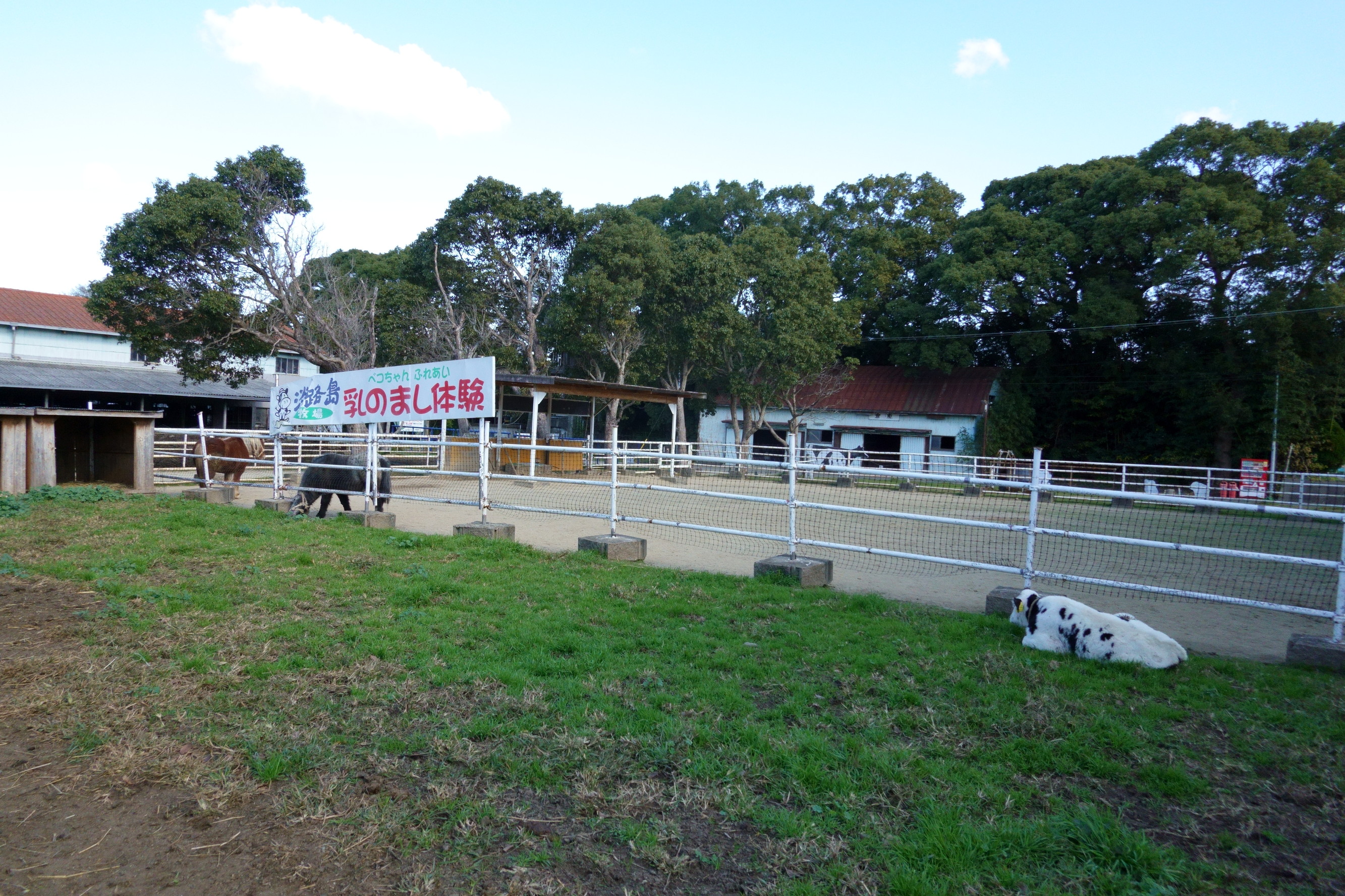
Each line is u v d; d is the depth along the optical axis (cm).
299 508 1155
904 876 281
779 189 3816
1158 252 2791
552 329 2867
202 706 422
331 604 626
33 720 405
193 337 2312
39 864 291
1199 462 2933
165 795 339
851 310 3083
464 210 2745
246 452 1576
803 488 2183
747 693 457
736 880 285
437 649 516
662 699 436
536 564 800
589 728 398
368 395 1114
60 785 345
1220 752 392
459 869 290
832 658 516
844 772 356
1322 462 2759
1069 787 353
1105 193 3002
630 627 579
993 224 3186
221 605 606
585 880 284
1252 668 527
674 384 3303
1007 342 3528
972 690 462
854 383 3609
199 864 292
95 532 893
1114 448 3272
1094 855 299
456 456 2444
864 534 1195
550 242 2866
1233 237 2634
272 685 453
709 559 940
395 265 3809
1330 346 2689
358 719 410
